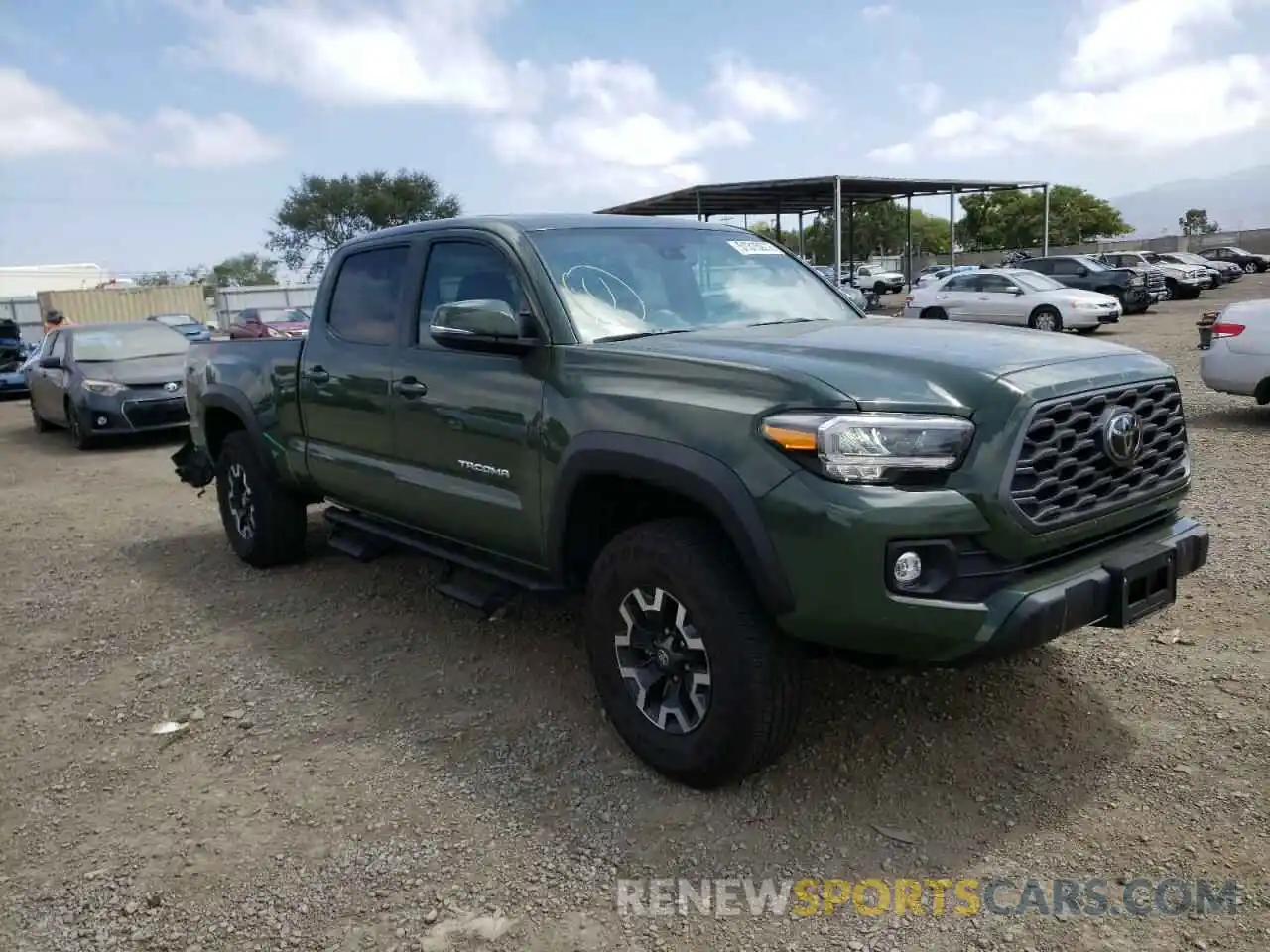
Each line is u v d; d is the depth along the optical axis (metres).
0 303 38.91
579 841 3.15
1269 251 65.25
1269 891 2.76
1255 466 7.66
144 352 13.32
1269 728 3.60
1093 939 2.61
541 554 3.90
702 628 3.20
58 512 8.77
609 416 3.47
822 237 61.59
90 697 4.50
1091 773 3.39
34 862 3.21
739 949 2.64
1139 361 3.42
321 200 60.81
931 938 2.65
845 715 3.85
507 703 4.17
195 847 3.24
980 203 85.94
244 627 5.29
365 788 3.54
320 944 2.74
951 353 3.23
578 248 4.14
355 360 4.91
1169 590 3.30
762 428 3.02
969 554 2.94
